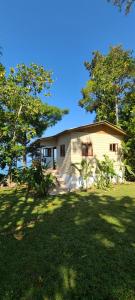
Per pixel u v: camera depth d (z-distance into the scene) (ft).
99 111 96.32
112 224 27.35
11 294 15.03
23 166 53.21
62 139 67.67
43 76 51.47
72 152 62.54
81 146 63.87
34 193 50.60
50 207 37.50
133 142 70.44
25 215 33.30
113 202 39.68
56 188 56.54
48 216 32.24
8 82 49.14
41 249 21.30
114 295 14.52
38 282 16.25
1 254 20.63
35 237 24.40
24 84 51.16
